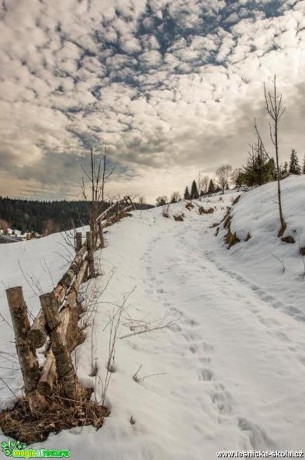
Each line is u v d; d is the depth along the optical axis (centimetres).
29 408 294
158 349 455
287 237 824
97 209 838
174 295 673
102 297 590
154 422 298
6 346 464
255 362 408
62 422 284
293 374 377
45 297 286
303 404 328
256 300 621
